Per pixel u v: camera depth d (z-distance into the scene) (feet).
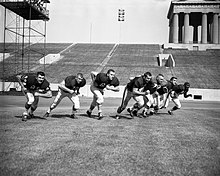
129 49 206.08
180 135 21.40
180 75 130.82
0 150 15.42
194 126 26.78
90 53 190.60
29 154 14.66
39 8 106.73
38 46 213.05
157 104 38.40
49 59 160.66
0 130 21.50
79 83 29.09
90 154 14.90
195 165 13.43
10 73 129.90
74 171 12.09
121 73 134.72
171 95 38.68
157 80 37.17
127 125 26.23
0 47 192.75
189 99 108.99
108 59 170.71
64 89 28.84
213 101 100.07
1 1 94.12
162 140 19.25
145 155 15.06
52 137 19.21
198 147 17.29
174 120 31.63
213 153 15.83
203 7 215.72
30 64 152.76
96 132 21.68
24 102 59.62
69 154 14.80
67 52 192.65
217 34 214.90
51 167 12.56
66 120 28.81
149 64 156.04
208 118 34.83
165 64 154.81
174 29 222.07
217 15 214.07
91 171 12.14
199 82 119.03
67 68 145.59
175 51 190.39
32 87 27.14
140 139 19.38
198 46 197.26
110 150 15.90
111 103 67.51
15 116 31.17
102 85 30.07
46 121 27.53
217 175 12.06
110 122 28.14
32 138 18.69
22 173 11.70
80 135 20.21
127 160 13.98
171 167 13.03
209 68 144.36
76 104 30.27
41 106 50.14
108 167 12.75
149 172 12.21
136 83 29.94
